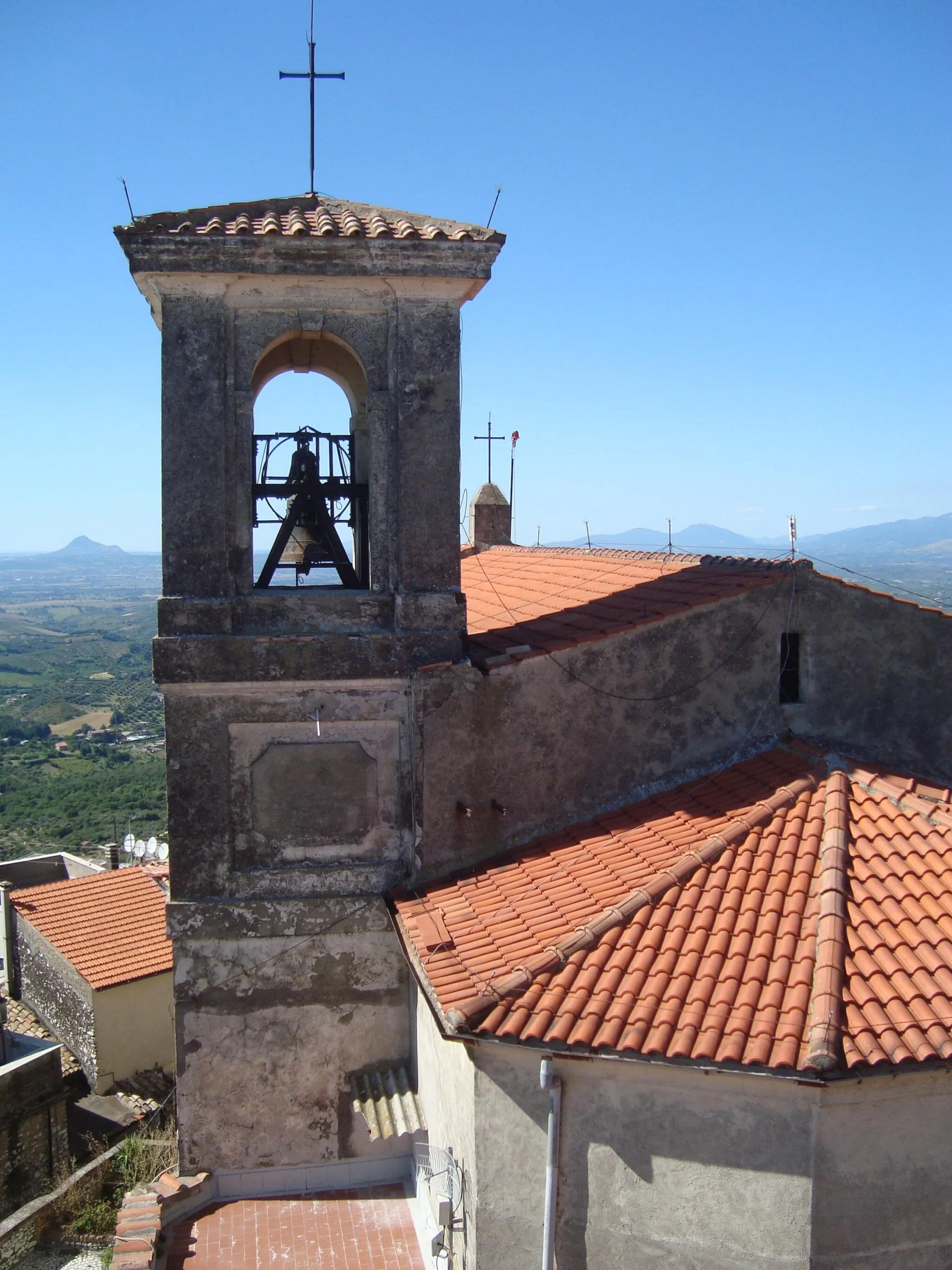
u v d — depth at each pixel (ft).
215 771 34.01
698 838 30.83
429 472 34.37
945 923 26.25
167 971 75.31
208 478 33.37
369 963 35.19
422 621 34.22
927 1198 24.40
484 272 33.50
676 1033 24.35
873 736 36.86
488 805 34.37
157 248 31.94
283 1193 35.32
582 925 28.22
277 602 34.06
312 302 33.78
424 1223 32.91
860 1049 22.99
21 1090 62.28
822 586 36.32
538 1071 26.13
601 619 37.32
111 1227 55.01
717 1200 24.72
